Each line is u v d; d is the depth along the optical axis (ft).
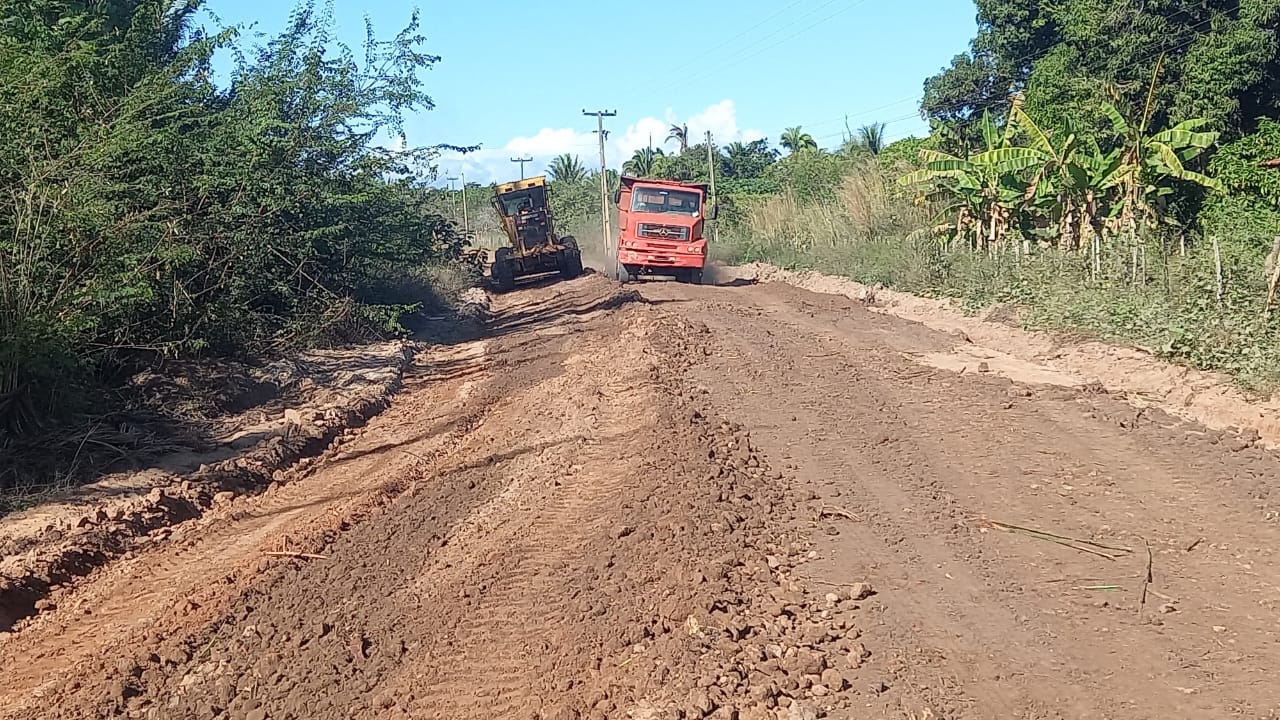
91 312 35.53
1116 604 20.08
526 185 113.19
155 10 52.75
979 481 28.50
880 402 38.75
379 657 19.24
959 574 21.86
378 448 37.73
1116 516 25.27
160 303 42.04
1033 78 94.73
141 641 20.75
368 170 60.95
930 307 70.90
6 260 32.65
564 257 111.75
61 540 26.05
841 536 24.38
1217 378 38.42
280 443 36.65
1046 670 17.52
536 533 25.88
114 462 33.09
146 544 27.45
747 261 134.51
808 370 45.96
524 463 32.96
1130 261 58.23
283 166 53.57
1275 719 15.64
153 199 42.86
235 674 18.90
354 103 58.70
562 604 21.13
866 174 119.34
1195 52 81.10
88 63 39.96
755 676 17.30
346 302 56.90
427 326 73.87
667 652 18.12
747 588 21.12
